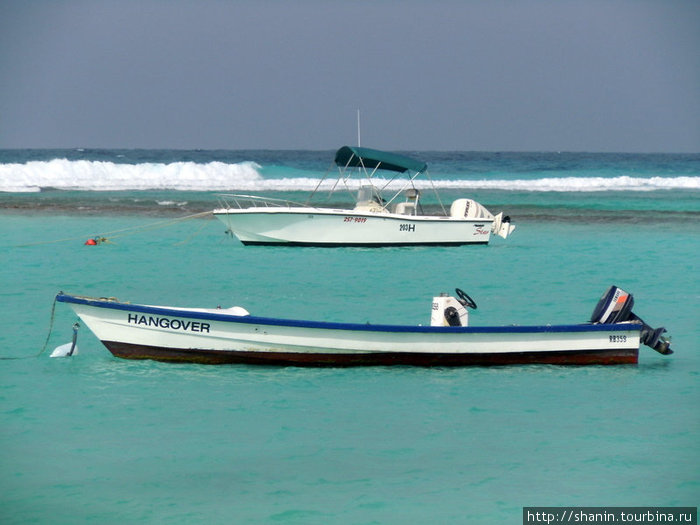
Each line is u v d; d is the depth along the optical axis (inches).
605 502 749.9
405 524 706.8
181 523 704.4
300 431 902.4
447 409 978.7
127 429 902.4
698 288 1830.7
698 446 868.0
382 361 1134.4
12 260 2096.5
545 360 1153.4
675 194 4421.8
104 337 1151.6
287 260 2148.1
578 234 2795.3
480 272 2009.1
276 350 1125.7
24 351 1209.4
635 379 1112.2
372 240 2329.0
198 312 1119.6
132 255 2206.0
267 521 709.9
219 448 854.5
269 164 6929.1
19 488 764.6
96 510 724.0
